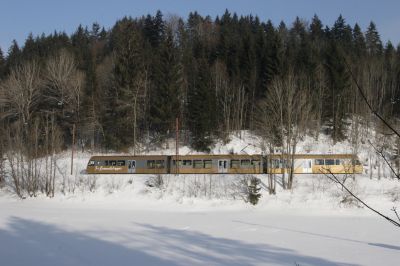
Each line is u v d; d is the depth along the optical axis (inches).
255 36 3772.1
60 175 2241.6
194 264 816.9
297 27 4803.2
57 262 837.8
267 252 940.6
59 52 3248.0
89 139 2955.2
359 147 2391.7
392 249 987.9
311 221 1493.6
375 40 4365.2
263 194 1895.9
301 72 2869.1
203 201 1875.0
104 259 860.6
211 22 4970.5
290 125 2009.1
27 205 1855.3
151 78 3154.5
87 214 1637.6
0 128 2274.9
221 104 3002.0
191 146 2736.2
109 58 3599.9
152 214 1664.6
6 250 951.0
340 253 935.0
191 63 3393.2
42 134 2402.8
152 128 2999.5
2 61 3757.4
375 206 1756.9
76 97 2842.0
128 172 2213.3
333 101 2696.9
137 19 4790.8
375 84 2962.6
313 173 1894.7
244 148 2566.4
